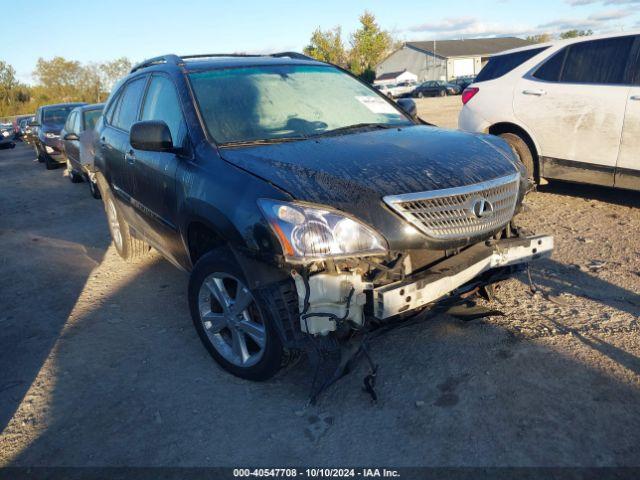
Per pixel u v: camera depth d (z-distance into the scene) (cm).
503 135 681
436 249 291
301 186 283
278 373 332
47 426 304
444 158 319
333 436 277
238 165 316
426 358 337
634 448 253
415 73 7100
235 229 293
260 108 383
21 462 277
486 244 324
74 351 386
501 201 321
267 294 283
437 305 324
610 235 533
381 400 301
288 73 428
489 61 728
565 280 437
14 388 344
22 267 588
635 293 406
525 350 338
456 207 295
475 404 291
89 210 880
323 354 275
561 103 619
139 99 470
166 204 384
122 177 481
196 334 397
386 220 278
